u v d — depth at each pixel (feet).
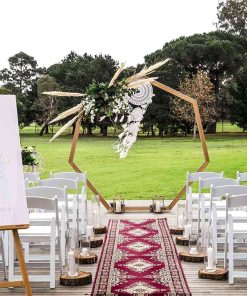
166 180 55.11
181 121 150.92
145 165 71.15
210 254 19.08
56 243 20.63
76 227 21.67
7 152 14.71
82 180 26.48
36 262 19.99
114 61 164.14
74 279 18.03
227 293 17.11
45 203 17.51
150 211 33.27
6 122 14.96
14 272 19.48
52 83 169.78
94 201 26.48
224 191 19.70
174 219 30.63
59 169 66.80
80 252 21.61
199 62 160.66
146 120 149.79
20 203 14.37
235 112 158.10
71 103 159.53
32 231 18.90
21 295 17.12
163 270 19.72
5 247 19.66
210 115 149.18
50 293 17.28
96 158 82.07
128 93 29.94
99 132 186.91
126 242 24.48
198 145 109.70
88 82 161.58
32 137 157.89
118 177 58.23
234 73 160.86
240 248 23.15
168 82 148.46
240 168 65.87
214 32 170.30
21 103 175.42
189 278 18.85
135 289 17.38
